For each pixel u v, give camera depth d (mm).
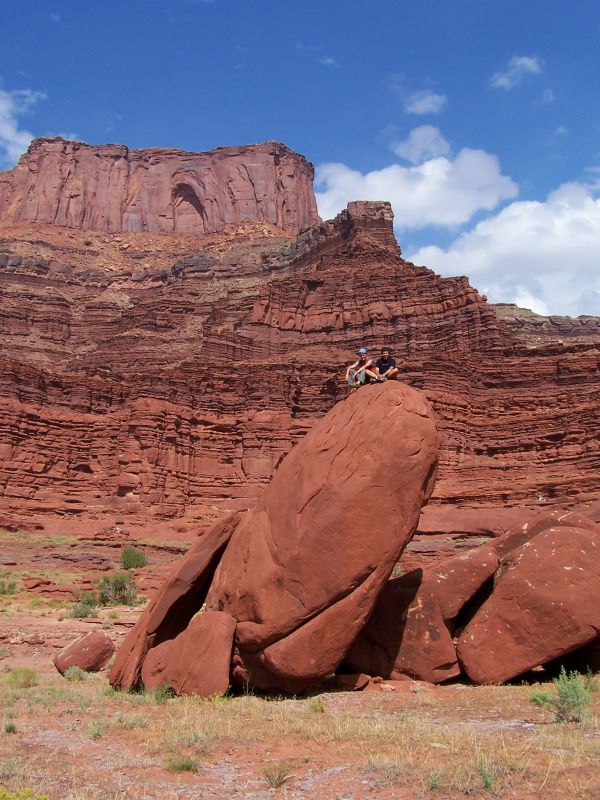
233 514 17953
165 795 9273
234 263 155500
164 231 193625
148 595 49312
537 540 16969
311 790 9352
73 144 197375
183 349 120125
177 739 12094
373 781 9500
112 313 142625
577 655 16859
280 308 116688
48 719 14250
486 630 16422
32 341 135625
